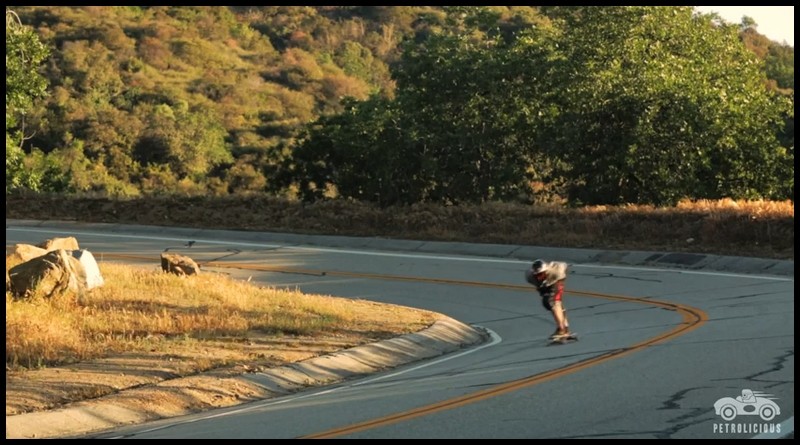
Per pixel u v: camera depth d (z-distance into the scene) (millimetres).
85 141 101250
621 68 50094
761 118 50531
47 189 61250
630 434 11250
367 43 181625
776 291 26594
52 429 13812
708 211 38531
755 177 49844
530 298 28562
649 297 27359
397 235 42188
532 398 13641
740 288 27703
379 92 57000
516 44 54344
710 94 47812
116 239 43188
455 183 52812
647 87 47875
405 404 13781
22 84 45156
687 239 36625
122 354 18500
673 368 15539
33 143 101875
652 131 47188
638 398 13242
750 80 53062
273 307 24812
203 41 158500
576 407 12859
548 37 55125
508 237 39656
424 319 23547
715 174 49000
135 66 139375
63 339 19266
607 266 33812
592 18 52094
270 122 129750
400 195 53375
